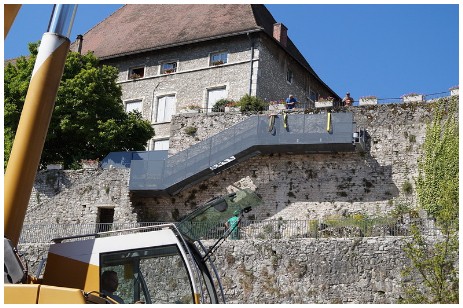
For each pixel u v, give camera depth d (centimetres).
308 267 2486
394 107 3216
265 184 3253
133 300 1073
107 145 3788
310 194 3180
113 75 3988
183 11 4628
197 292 1068
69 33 1188
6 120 3741
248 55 4053
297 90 4362
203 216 1262
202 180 3341
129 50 4409
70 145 3825
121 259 1098
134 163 3353
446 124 3103
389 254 2406
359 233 2572
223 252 2573
